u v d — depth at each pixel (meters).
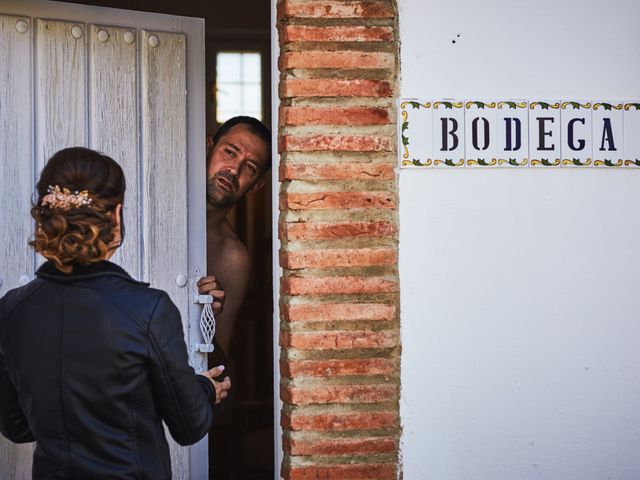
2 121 3.94
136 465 2.75
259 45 6.51
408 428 3.74
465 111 3.77
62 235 2.68
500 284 3.80
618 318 3.87
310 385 3.69
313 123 3.67
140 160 4.19
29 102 3.99
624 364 3.87
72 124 4.06
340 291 3.68
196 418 2.88
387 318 3.71
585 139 3.85
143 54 4.20
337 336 3.68
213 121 6.48
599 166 3.86
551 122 3.83
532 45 3.82
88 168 2.76
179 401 2.83
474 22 3.78
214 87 6.46
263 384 5.90
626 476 3.87
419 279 3.75
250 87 6.52
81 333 2.72
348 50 3.71
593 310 3.86
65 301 2.75
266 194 5.89
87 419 2.71
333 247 3.69
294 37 3.67
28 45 3.99
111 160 2.84
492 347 3.79
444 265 3.76
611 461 3.86
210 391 3.19
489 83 3.79
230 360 5.85
